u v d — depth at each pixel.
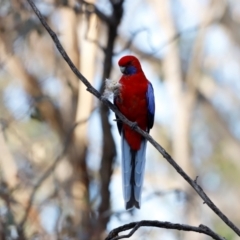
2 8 13.73
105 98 9.12
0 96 16.16
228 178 22.34
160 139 20.66
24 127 16.20
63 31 14.91
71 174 14.70
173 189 15.05
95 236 13.42
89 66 14.61
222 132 22.70
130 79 10.73
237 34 22.38
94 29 14.15
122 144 10.34
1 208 12.96
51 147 16.08
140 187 9.99
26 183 14.25
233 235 19.20
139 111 10.68
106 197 13.73
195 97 20.05
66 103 15.58
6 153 14.46
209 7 20.23
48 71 16.20
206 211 19.44
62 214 13.69
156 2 18.75
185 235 16.95
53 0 14.28
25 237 12.89
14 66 15.98
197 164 22.42
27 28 13.81
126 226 7.75
